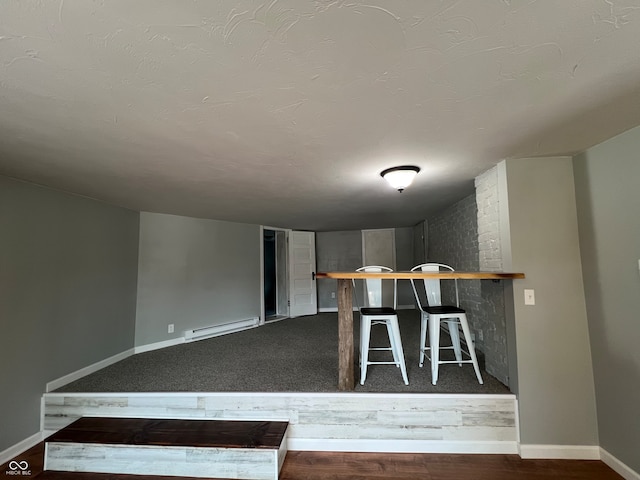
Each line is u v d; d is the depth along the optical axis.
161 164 2.38
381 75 1.31
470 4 0.95
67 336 3.00
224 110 1.58
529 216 2.39
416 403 2.45
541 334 2.33
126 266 3.90
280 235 6.63
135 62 1.19
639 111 1.67
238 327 5.23
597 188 2.16
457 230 4.17
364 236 6.97
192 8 0.94
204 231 4.95
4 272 2.45
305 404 2.55
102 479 2.22
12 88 1.34
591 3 0.95
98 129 1.77
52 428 2.69
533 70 1.30
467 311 3.86
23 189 2.64
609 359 2.10
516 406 2.36
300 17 0.99
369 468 2.25
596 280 2.19
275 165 2.47
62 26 1.00
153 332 4.20
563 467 2.17
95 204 3.45
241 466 2.21
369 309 2.97
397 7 0.96
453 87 1.41
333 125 1.78
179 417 2.64
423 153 2.27
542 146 2.16
